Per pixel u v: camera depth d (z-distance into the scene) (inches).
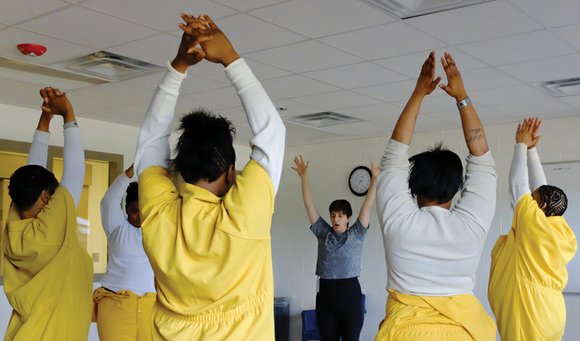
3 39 165.6
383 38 163.5
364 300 306.7
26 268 98.7
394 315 86.7
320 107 247.6
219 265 61.2
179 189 67.8
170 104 68.7
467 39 164.2
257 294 64.5
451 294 86.1
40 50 173.0
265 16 147.2
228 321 63.2
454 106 242.8
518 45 169.2
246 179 62.2
